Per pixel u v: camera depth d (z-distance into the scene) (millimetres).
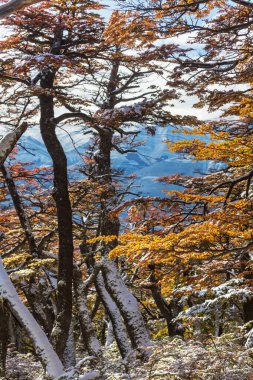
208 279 9008
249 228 8773
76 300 15117
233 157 10078
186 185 12672
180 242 8250
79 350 22062
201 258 8344
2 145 3590
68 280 11727
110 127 14508
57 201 12328
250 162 10102
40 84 14266
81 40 13961
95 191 17219
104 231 16625
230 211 8414
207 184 12289
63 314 11531
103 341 31062
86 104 13664
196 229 8281
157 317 23672
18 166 16422
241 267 9273
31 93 13039
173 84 9438
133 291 23703
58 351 11312
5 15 3713
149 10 8320
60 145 13062
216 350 7094
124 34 9055
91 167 20656
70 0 13734
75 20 13406
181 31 8820
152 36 9102
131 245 8484
